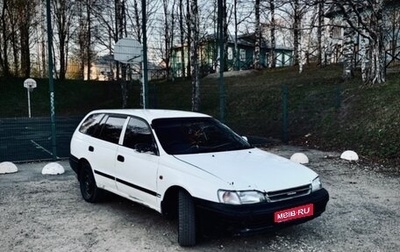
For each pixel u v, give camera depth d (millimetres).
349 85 15867
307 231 4707
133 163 4922
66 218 5203
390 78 15008
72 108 28406
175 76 36375
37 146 11797
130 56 13000
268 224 3826
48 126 12258
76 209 5629
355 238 4496
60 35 34094
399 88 12969
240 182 3916
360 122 11992
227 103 19625
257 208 3783
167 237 4477
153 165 4602
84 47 35156
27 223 5004
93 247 4188
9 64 32812
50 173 8164
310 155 10570
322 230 4746
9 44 32625
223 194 3809
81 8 32938
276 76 24031
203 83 25844
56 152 10820
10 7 31328
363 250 4156
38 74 36000
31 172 8461
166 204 4449
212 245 4238
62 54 34469
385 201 6043
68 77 38406
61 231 4695
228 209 3736
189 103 21984
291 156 10070
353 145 11062
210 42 33062
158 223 4977
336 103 14070
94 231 4691
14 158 10117
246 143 5445
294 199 4051
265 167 4375
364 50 16625
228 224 3736
